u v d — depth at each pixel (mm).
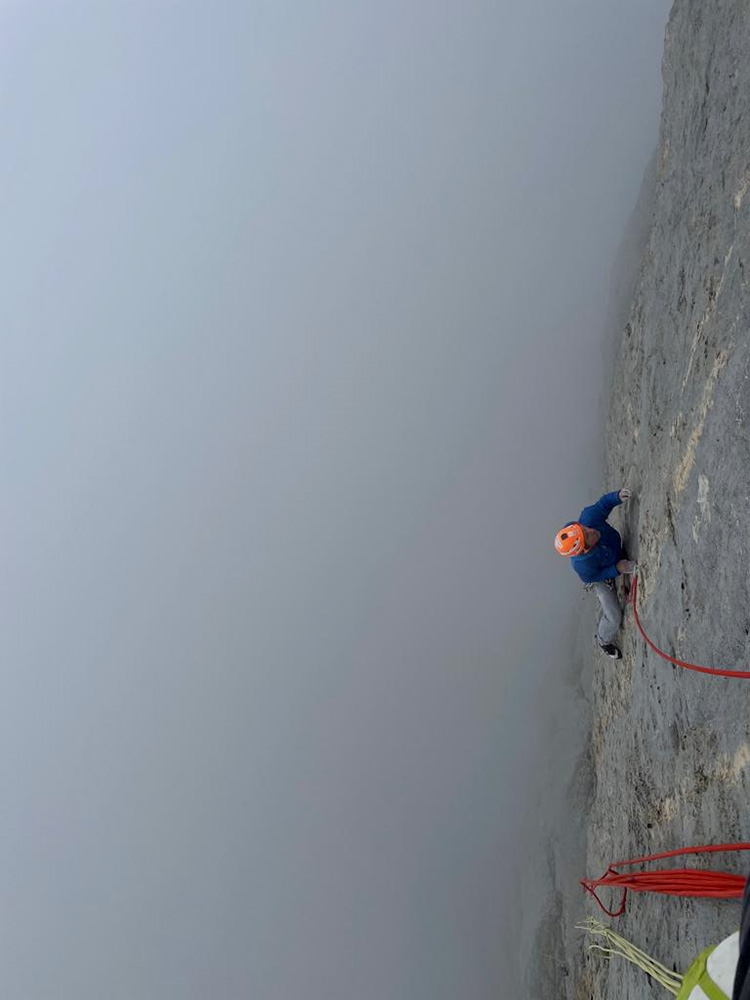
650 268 6922
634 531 6074
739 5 4688
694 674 4477
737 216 4383
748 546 3834
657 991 4652
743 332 4055
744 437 3936
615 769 6699
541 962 9539
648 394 6246
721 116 4875
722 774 4059
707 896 3838
